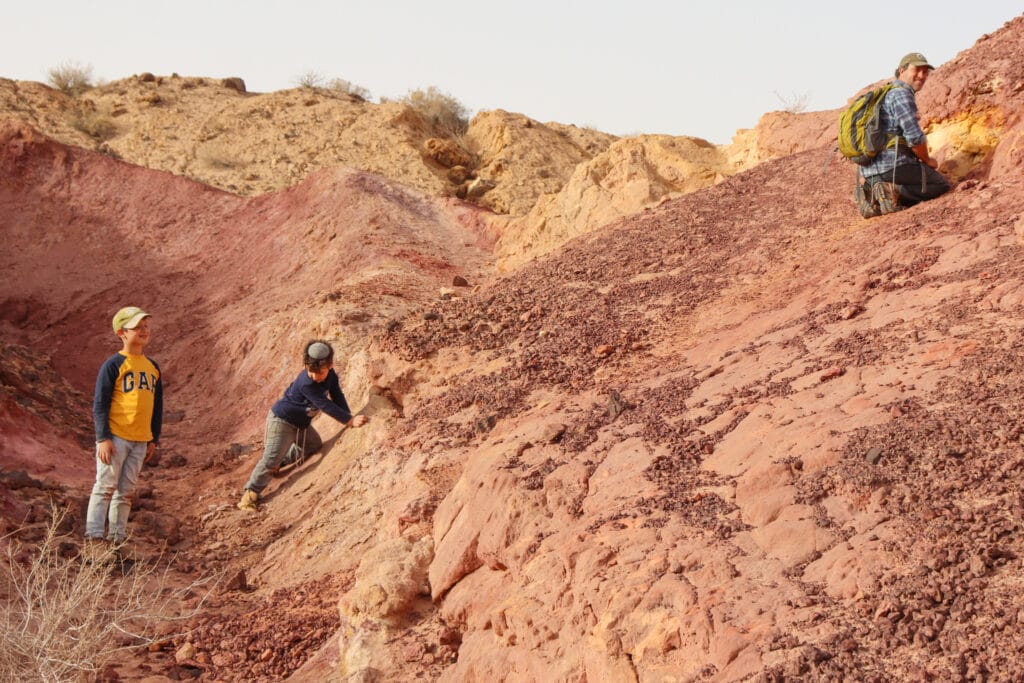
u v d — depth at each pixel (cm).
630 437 535
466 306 924
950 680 316
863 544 377
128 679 554
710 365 624
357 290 1431
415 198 2155
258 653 589
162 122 3700
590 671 391
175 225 2220
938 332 518
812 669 332
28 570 661
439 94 3741
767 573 383
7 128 2425
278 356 1363
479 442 716
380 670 496
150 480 1002
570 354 774
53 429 1080
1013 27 899
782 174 1065
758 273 799
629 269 913
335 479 816
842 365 527
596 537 442
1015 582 344
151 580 728
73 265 2119
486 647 462
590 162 1636
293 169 3288
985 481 390
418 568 536
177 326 1803
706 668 355
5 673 476
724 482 452
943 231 666
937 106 848
